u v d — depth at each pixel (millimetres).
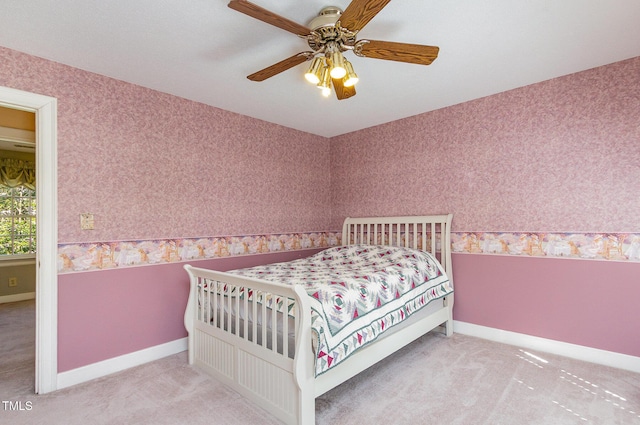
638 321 2352
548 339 2725
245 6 1348
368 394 2115
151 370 2482
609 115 2469
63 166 2305
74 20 1821
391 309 2316
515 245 2898
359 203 4082
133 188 2639
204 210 3090
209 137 3150
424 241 3387
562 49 2221
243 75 2525
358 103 3172
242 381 2090
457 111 3246
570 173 2635
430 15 1812
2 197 4848
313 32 1639
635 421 1789
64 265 2299
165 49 2139
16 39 2010
